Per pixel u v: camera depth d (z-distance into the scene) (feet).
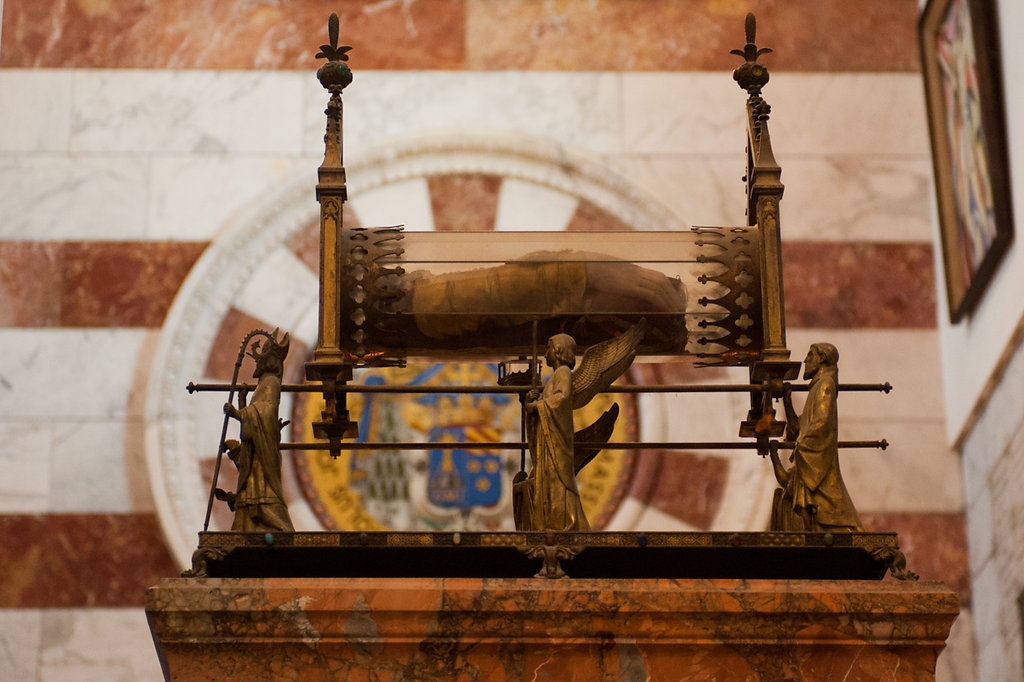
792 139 34.65
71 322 32.86
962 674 31.32
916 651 17.46
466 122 34.53
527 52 35.04
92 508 31.76
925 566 32.04
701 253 21.40
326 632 17.22
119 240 33.40
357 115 34.42
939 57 33.27
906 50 35.22
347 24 35.06
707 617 17.34
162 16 34.91
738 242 21.44
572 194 33.81
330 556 17.88
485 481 31.81
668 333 21.47
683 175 34.30
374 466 31.83
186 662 17.25
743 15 35.40
